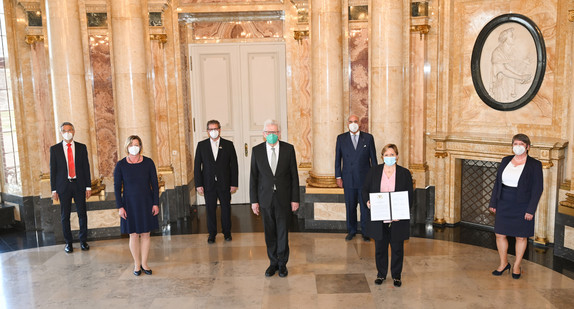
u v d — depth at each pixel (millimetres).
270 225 5656
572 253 6109
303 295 5254
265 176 5574
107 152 7883
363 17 7633
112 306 5117
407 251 6539
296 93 8320
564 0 6426
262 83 8930
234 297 5250
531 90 6910
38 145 8016
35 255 6742
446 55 7570
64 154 6625
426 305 4969
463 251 6516
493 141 6996
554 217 6641
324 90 7523
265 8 8305
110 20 7617
